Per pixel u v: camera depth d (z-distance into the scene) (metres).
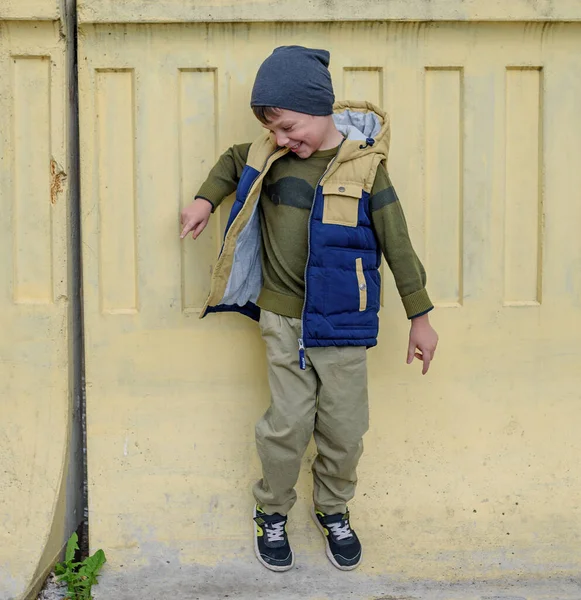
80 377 2.82
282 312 2.41
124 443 2.67
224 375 2.68
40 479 2.57
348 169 2.36
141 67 2.60
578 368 2.77
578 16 2.64
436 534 2.71
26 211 2.60
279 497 2.54
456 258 2.72
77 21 2.55
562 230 2.74
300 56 2.29
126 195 2.64
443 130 2.69
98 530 2.66
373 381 2.71
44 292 2.62
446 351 2.73
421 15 2.60
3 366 2.61
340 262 2.35
